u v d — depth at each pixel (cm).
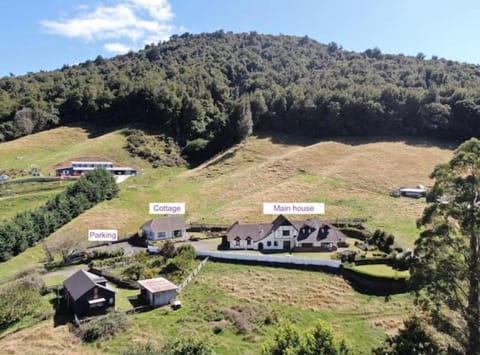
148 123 16338
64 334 4025
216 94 18775
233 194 9775
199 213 8719
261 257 5916
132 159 13412
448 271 2583
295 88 16125
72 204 8100
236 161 12156
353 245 6650
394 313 4544
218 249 6525
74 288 4600
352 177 9938
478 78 17675
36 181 10525
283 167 11000
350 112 13588
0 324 4294
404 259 5450
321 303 4781
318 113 14000
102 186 9062
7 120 16612
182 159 14238
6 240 6412
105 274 5497
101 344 3881
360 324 4344
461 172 2648
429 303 2788
